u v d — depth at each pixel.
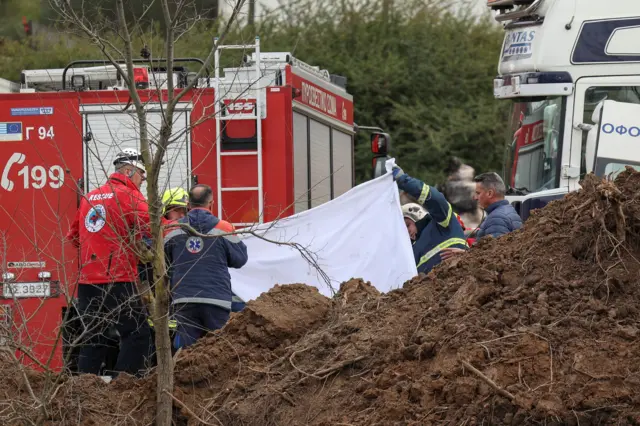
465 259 16.06
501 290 14.48
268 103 25.41
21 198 25.84
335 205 24.08
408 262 23.31
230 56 26.88
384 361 14.53
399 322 15.38
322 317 17.02
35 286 24.86
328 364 15.15
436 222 22.88
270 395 15.06
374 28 71.88
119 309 17.58
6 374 16.25
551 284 14.09
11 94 26.08
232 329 16.92
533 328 13.26
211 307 19.58
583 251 14.49
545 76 28.36
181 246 19.75
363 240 23.94
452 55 70.50
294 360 15.67
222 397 15.69
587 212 14.91
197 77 14.84
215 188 25.25
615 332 12.90
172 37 14.79
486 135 67.50
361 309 16.50
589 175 15.56
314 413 14.42
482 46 72.38
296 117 27.02
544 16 28.55
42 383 16.28
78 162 25.81
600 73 28.00
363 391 14.29
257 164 25.05
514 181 29.61
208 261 19.75
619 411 11.94
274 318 16.77
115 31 16.03
